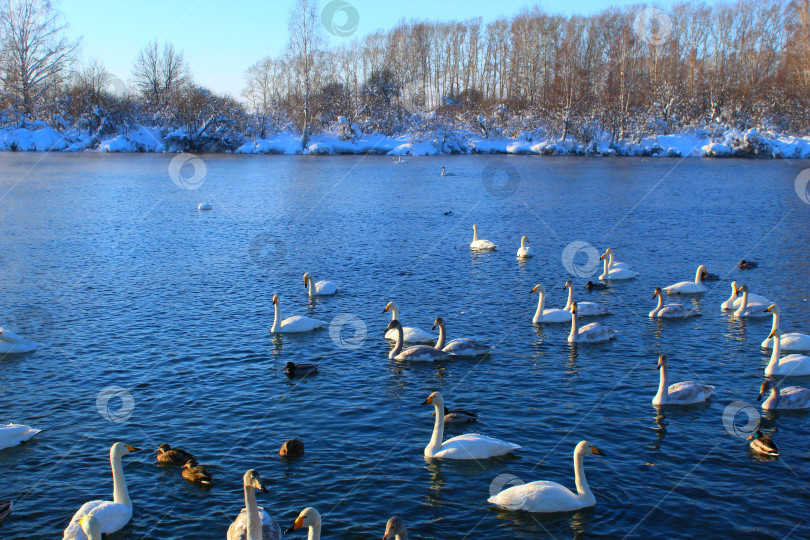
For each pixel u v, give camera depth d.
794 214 55.31
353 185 78.75
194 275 35.03
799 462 15.89
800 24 126.31
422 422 18.14
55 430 17.69
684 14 138.75
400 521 11.98
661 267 37.31
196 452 16.52
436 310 28.75
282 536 12.93
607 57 134.62
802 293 31.30
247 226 50.78
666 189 73.25
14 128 123.75
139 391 20.16
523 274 35.50
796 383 20.69
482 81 164.38
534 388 20.38
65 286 32.62
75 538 12.80
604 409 18.86
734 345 24.17
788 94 123.44
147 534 13.34
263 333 25.61
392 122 139.75
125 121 130.00
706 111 129.62
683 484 15.01
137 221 52.75
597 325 24.73
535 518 13.77
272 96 146.50
